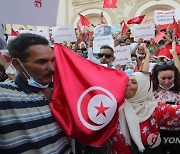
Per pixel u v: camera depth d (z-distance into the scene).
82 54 4.68
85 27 6.64
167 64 2.32
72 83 1.31
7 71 2.45
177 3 11.70
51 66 1.23
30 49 1.17
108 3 6.24
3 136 1.05
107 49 3.63
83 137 1.26
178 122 1.62
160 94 2.32
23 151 1.09
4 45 1.75
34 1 1.53
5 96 1.08
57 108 1.26
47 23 1.59
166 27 5.84
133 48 4.59
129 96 1.58
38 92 1.24
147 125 1.58
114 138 1.58
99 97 1.31
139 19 6.32
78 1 12.91
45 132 1.18
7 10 1.45
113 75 1.40
